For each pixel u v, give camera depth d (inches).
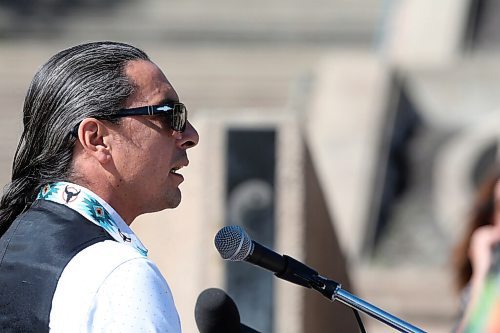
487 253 480.4
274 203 460.4
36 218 222.2
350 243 1101.1
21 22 1918.1
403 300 1026.7
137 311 202.5
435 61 1343.5
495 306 440.5
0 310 211.5
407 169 1139.3
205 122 460.4
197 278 447.8
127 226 228.4
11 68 1733.5
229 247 248.8
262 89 1728.6
